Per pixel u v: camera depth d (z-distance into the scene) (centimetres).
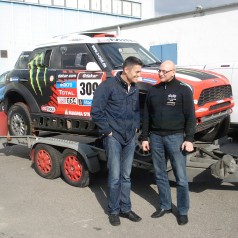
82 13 2595
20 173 691
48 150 637
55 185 617
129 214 469
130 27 1573
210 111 548
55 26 2442
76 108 648
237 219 463
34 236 430
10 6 2216
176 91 433
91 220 474
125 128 450
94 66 605
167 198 478
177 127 440
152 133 460
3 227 456
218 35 1252
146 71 578
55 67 682
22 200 549
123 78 446
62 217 485
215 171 487
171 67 431
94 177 598
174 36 1396
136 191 580
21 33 2277
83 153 579
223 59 1247
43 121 704
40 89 704
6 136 727
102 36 679
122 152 462
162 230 438
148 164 546
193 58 1337
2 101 807
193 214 481
